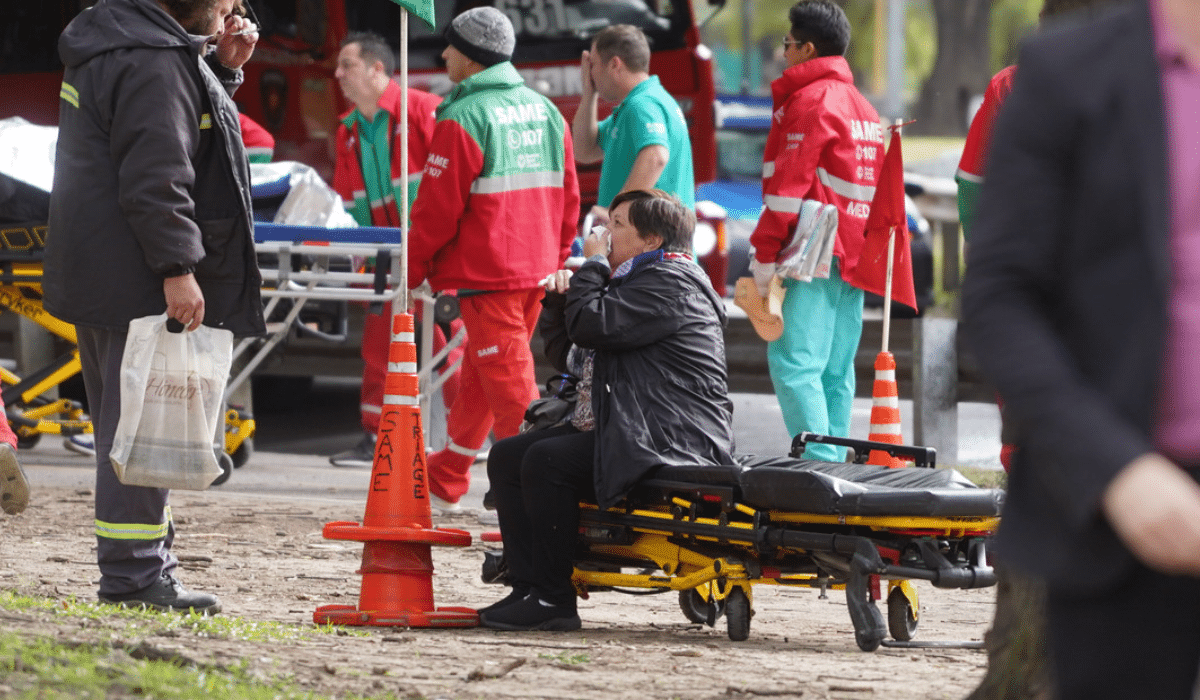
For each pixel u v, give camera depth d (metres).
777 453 40.47
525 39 45.62
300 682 13.43
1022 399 6.32
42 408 35.47
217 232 16.95
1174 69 6.46
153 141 16.34
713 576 17.78
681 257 18.91
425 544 18.22
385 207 33.50
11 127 30.70
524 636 17.59
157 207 16.31
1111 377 6.42
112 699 11.73
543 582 18.33
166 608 17.17
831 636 18.56
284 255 27.94
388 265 27.67
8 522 26.31
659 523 18.06
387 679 13.92
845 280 26.12
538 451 18.27
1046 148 6.53
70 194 16.70
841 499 16.47
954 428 37.19
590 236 19.42
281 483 33.06
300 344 43.56
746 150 60.47
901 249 25.30
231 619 17.00
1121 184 6.39
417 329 33.84
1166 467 6.10
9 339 44.94
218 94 16.91
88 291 16.72
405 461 18.19
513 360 27.06
